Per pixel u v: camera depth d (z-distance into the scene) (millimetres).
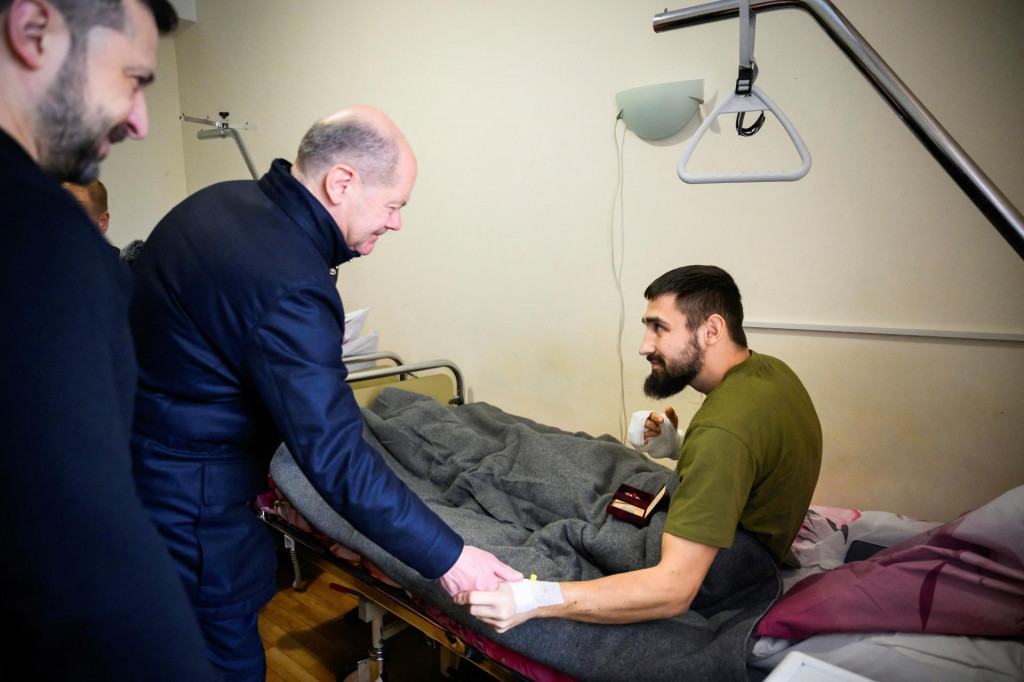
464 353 2863
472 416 2264
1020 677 992
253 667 1307
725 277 1355
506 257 2645
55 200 518
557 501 1640
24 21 526
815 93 1870
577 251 2436
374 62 2977
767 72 1943
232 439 1161
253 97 3568
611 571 1387
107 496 521
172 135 4000
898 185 1780
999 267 1678
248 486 1222
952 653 1050
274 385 1028
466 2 2602
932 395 1809
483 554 1107
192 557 1177
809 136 1894
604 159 2314
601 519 1537
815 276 1941
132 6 590
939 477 1830
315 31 3188
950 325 1761
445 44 2701
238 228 1082
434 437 2027
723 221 2078
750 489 1189
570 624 1197
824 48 1839
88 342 522
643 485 1645
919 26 1710
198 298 1051
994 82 1633
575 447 1894
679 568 1095
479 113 2639
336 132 1130
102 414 528
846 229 1873
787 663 842
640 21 2160
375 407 2301
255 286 1028
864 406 1915
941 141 832
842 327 1897
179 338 1080
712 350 1331
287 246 1073
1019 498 1097
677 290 1345
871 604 1119
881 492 1926
